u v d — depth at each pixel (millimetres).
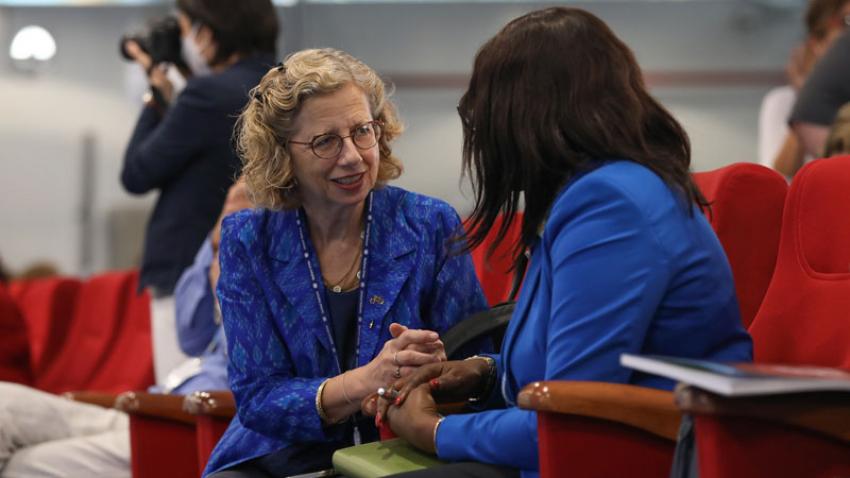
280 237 3000
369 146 2889
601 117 2373
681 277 2285
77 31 10164
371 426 2949
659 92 10109
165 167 4516
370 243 2982
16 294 6164
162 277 4551
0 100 10102
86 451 4207
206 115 4480
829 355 2512
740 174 2924
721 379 1863
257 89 2930
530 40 2426
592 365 2254
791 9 9891
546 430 2195
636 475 2201
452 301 2975
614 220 2275
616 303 2244
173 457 3627
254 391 2904
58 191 10148
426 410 2572
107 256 10188
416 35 10188
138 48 4941
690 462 2098
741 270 2914
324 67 2877
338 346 2953
